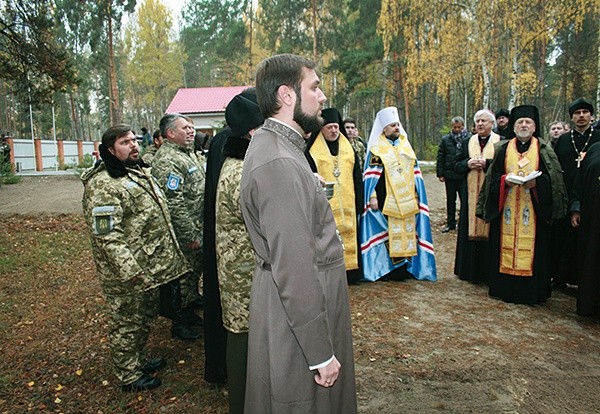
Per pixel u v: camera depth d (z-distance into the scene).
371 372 3.53
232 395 2.56
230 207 2.48
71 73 11.70
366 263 5.70
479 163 5.46
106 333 4.34
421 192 5.73
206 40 44.00
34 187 15.38
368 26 27.25
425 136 35.59
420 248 5.74
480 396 3.18
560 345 3.92
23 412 3.11
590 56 23.48
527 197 4.69
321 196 1.85
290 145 1.86
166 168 4.07
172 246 3.39
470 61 19.36
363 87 28.41
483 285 5.53
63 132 54.03
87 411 3.12
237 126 2.53
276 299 1.83
